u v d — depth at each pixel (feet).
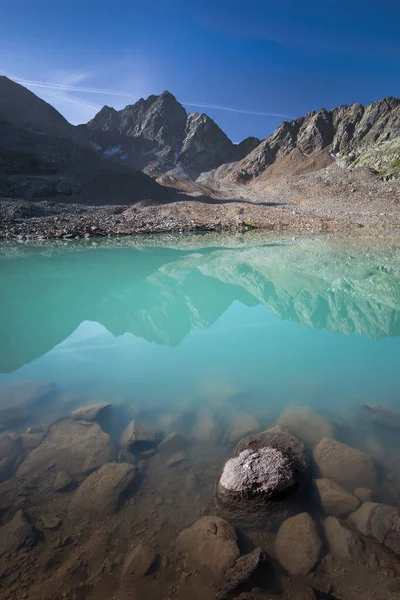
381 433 15.96
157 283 50.70
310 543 10.57
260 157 512.63
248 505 11.96
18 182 180.34
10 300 41.55
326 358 23.94
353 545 10.51
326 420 16.53
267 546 11.00
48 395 19.57
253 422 16.62
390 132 416.46
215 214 169.37
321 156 455.63
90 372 22.41
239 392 19.51
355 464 13.64
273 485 12.18
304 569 9.98
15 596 9.29
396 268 59.21
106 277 55.06
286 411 17.38
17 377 21.72
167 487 13.25
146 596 9.30
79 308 38.01
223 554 10.23
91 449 15.06
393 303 38.22
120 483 13.01
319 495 12.65
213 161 651.66
